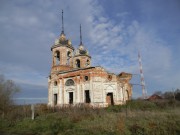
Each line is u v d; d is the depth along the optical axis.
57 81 36.50
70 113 22.27
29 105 32.12
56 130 17.42
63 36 39.72
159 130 13.35
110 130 14.23
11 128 21.06
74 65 43.25
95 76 32.72
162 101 33.81
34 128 19.58
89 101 33.59
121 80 39.34
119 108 27.00
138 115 17.88
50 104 33.56
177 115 17.09
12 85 36.62
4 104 31.97
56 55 38.81
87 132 14.61
